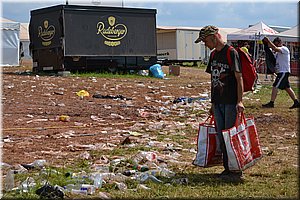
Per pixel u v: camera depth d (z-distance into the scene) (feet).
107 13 90.99
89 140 32.14
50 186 19.60
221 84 22.45
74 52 87.81
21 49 125.18
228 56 22.24
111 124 39.17
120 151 28.43
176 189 20.71
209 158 23.07
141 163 25.21
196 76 102.12
